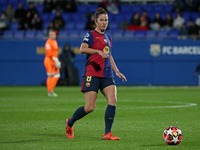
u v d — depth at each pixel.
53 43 61.50
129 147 22.64
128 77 84.38
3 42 86.19
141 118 36.28
